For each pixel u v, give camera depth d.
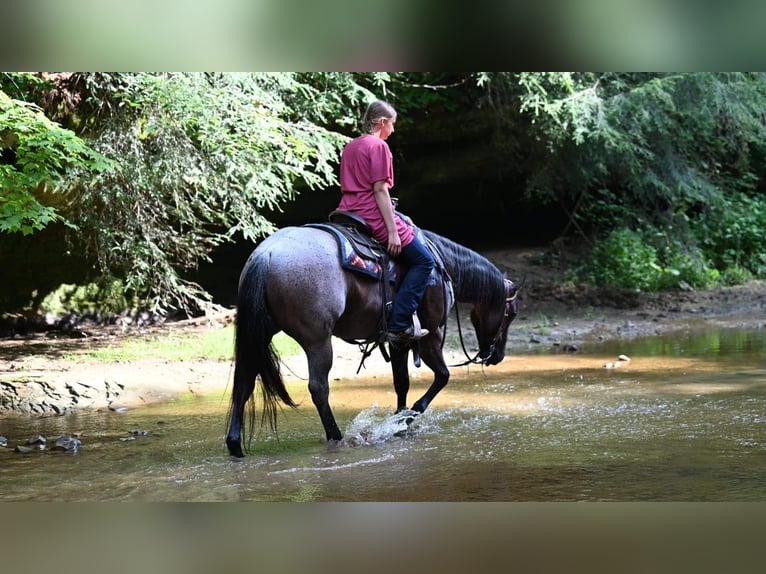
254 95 10.25
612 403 7.37
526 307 13.83
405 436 6.27
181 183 10.41
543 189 15.37
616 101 13.91
